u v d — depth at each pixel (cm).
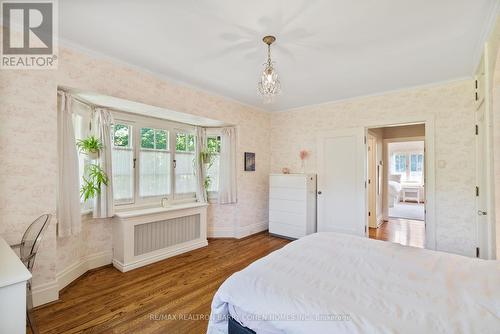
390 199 768
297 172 469
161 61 275
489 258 217
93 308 214
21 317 118
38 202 215
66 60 233
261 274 144
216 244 402
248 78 324
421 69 289
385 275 142
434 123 331
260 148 483
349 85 344
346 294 121
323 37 220
